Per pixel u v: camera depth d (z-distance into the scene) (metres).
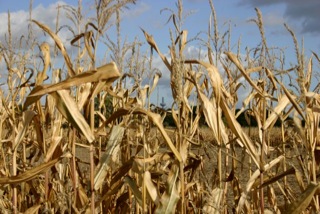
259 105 3.06
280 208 2.79
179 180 2.48
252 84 2.68
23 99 3.28
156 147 3.24
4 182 2.47
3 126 3.50
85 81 2.37
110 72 2.36
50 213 2.74
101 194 2.81
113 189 2.56
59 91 2.40
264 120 2.70
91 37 2.59
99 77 2.36
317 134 2.70
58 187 3.06
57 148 2.75
